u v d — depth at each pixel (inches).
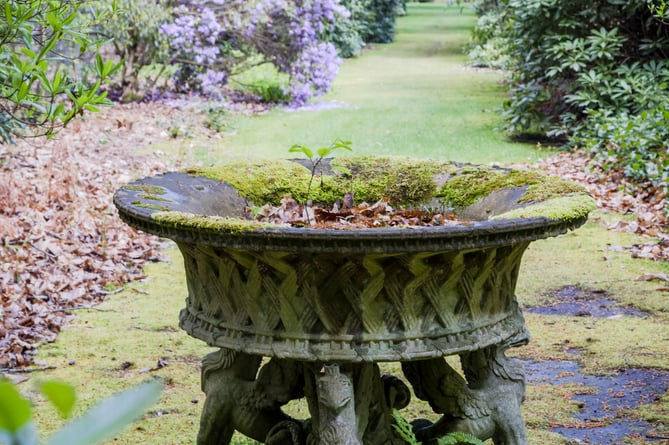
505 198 119.6
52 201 283.3
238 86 594.9
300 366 115.6
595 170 338.3
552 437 140.6
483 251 95.8
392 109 537.6
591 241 266.7
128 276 234.2
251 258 94.1
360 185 133.1
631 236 269.9
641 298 213.6
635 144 319.9
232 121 493.4
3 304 196.7
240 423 118.4
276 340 96.9
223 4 555.2
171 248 268.5
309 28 557.9
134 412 18.8
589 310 207.3
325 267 92.7
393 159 136.6
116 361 176.1
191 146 412.5
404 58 898.7
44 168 318.3
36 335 186.4
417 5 1785.2
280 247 88.4
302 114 527.8
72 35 140.8
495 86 647.8
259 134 458.6
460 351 97.6
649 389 159.8
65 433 18.6
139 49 537.0
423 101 573.3
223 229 89.8
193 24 539.2
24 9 132.4
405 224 114.7
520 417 114.2
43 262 228.4
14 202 269.3
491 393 113.5
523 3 409.7
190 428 145.5
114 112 495.8
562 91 442.9
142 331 194.7
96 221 271.1
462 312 98.7
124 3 486.9
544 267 243.3
